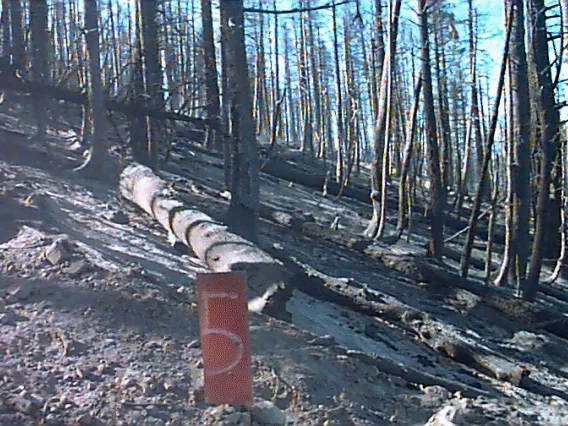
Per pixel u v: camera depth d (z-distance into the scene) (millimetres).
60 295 6289
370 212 23453
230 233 8391
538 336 11031
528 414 6668
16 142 14250
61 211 9508
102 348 5637
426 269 13320
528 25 15484
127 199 11430
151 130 14719
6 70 12703
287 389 5590
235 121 10531
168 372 5430
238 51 10406
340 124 28172
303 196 23156
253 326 6453
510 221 15688
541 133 14742
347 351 6543
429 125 17125
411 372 6660
